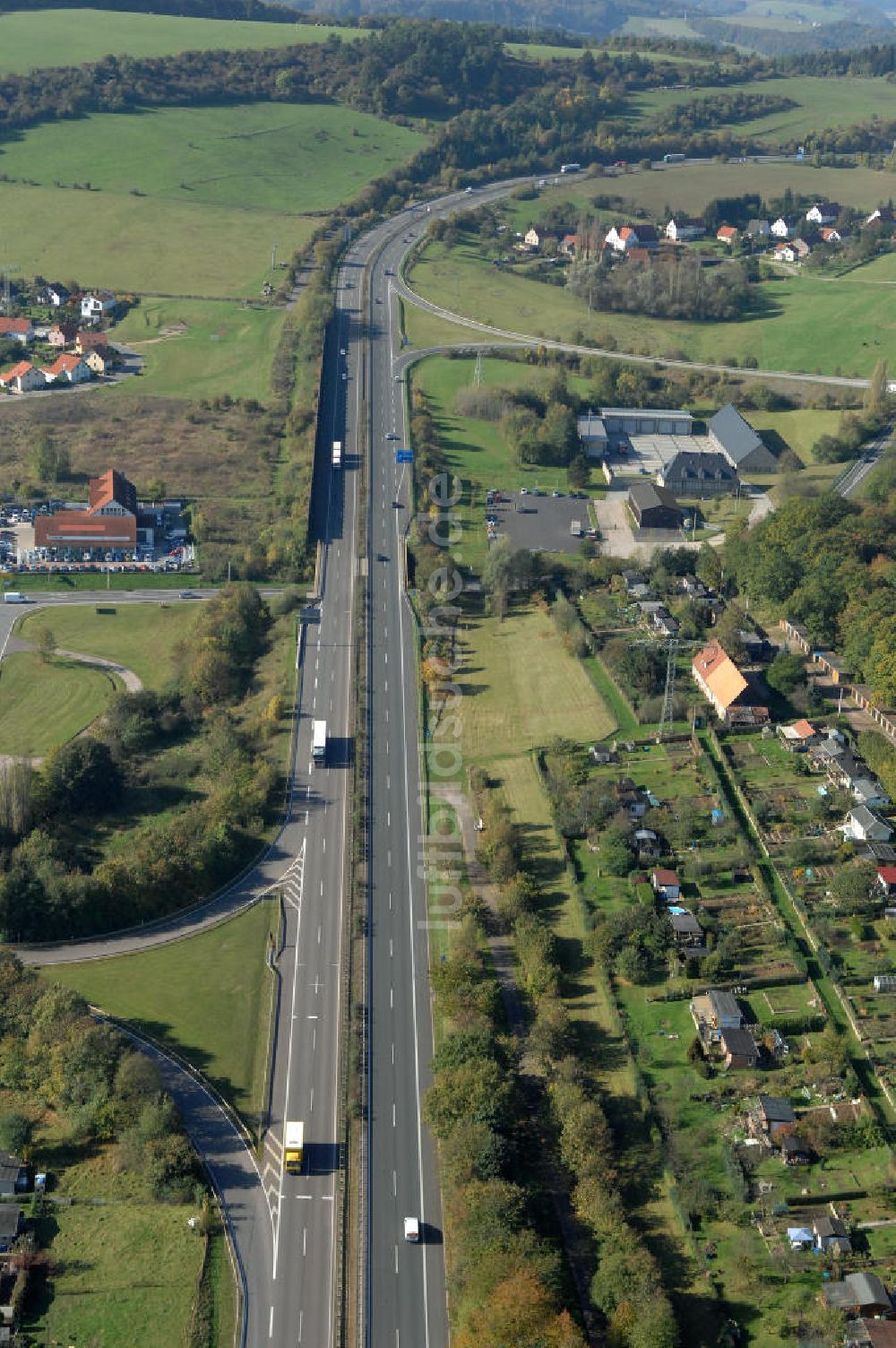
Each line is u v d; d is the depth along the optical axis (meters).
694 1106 155.88
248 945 183.00
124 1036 164.50
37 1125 154.25
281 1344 131.75
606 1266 134.38
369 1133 154.75
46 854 191.62
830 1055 159.50
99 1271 137.75
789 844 194.88
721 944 176.12
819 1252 138.62
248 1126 155.12
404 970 179.00
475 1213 139.25
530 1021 169.50
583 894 189.00
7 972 170.12
